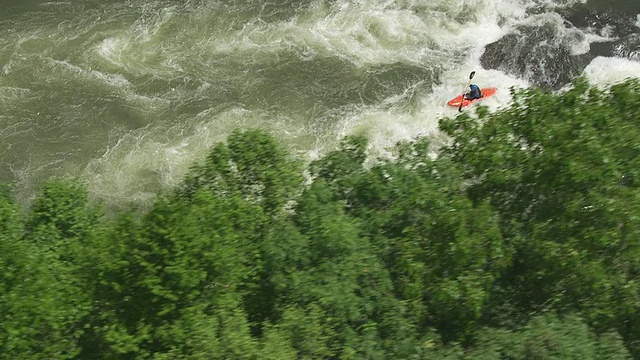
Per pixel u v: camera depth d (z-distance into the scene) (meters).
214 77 90.38
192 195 56.03
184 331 47.66
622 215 50.09
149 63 91.69
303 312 49.19
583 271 49.56
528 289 53.66
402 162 58.66
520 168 55.56
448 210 52.97
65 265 56.12
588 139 52.78
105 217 75.38
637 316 50.88
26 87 89.25
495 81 90.25
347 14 95.75
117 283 50.03
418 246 53.00
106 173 82.62
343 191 57.06
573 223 51.78
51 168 83.06
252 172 57.97
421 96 88.75
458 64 91.75
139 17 95.31
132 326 49.91
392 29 94.62
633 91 58.62
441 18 95.56
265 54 92.50
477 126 58.47
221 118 86.75
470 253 51.12
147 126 86.06
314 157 83.88
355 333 49.56
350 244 51.62
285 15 95.88
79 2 96.69
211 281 50.03
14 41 92.88
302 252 51.81
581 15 95.38
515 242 53.34
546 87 90.19
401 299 52.19
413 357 48.56
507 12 96.06
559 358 45.59
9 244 53.28
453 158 58.62
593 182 52.28
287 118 86.94
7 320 48.28
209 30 94.50
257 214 53.84
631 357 48.94
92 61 91.50
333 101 88.25
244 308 52.00
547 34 93.88
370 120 86.56
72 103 87.88
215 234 49.94
